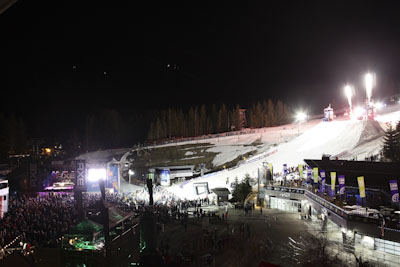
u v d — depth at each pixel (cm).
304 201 4353
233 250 3097
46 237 3231
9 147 13238
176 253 3112
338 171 4059
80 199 3612
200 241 3412
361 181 3244
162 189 6975
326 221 3644
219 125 15262
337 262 2712
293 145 8450
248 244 3203
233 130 14688
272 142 9869
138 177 9400
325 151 7238
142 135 17800
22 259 2039
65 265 2420
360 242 3083
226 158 9800
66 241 2555
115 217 2641
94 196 5500
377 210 3147
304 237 3350
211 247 3225
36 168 6738
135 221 2941
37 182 6706
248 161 8275
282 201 4719
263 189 5028
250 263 2767
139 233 2978
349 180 3794
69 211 4138
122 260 2617
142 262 2861
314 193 4116
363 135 7312
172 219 4284
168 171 7806
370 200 3509
